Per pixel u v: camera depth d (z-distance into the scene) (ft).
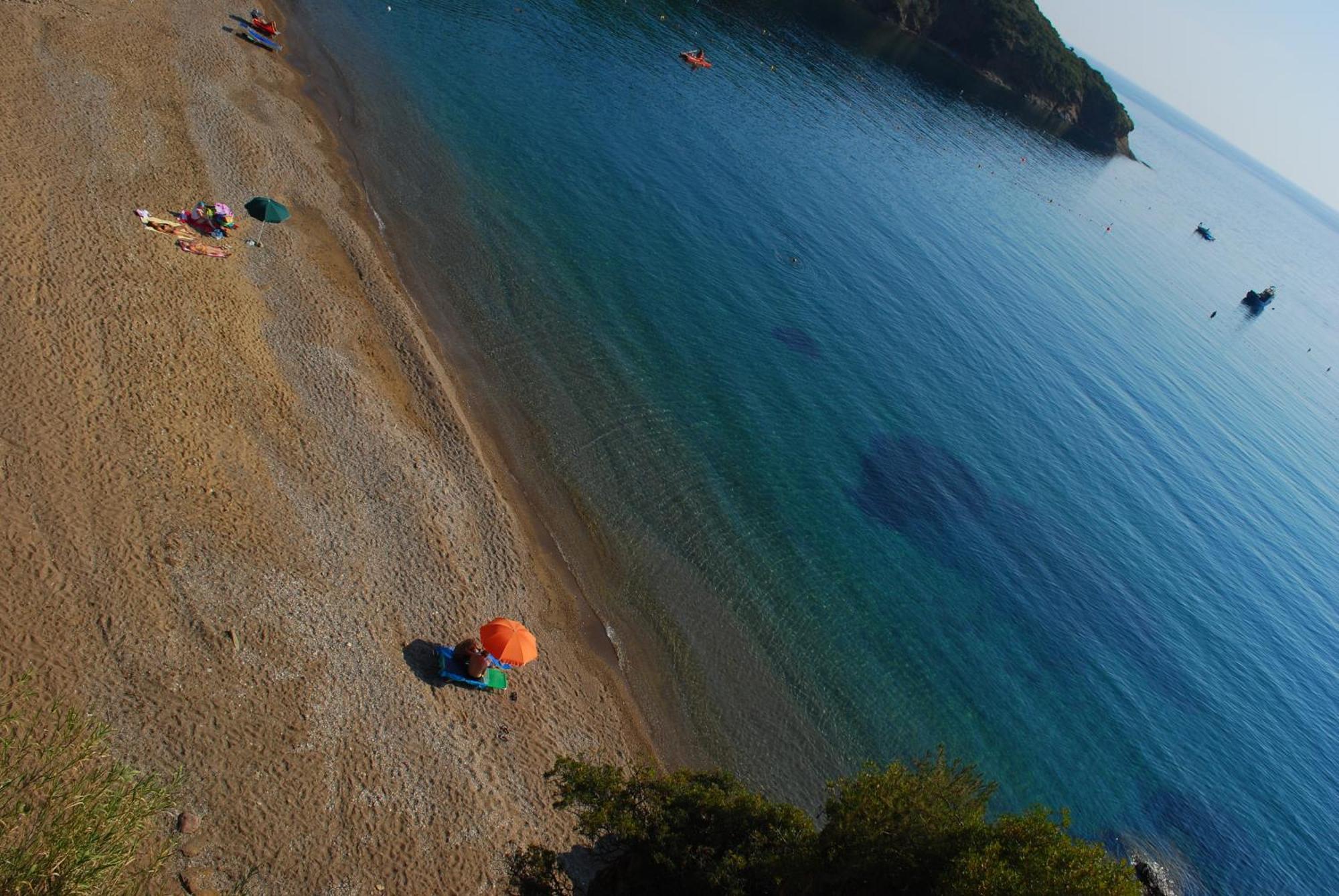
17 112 103.24
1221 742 112.57
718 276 160.35
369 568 76.69
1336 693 132.36
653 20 285.64
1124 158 561.43
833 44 363.15
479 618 79.05
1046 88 467.52
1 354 71.92
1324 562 170.60
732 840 56.75
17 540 60.75
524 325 120.88
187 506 70.49
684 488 107.86
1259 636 137.80
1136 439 185.68
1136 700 112.88
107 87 119.24
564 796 60.29
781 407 133.28
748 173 211.41
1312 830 105.60
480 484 93.35
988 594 118.11
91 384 74.79
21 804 31.42
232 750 57.36
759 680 90.02
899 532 120.67
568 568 90.68
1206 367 257.55
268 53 157.48
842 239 204.13
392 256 120.88
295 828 55.72
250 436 80.89
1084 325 239.91
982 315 207.21
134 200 100.27
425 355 105.70
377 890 55.62
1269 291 358.64
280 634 66.13
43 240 86.07
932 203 265.75
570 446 105.19
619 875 60.03
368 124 150.71
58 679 54.75
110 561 63.16
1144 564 142.61
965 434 152.97
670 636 89.45
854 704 93.04
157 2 151.12
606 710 79.30
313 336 98.07
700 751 80.69
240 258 102.53
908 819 51.03
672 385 124.77
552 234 145.69
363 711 65.31
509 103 184.03
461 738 68.59
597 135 190.60
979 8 442.50
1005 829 48.32
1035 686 107.14
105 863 31.24
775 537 108.47
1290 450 220.64
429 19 207.10
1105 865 44.37
